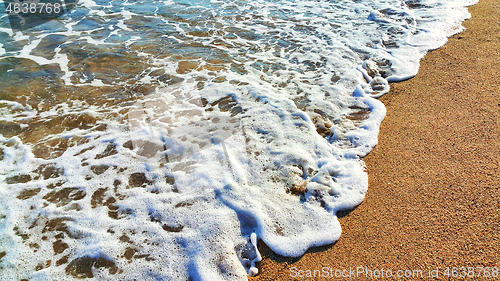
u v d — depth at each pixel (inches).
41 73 174.6
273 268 85.4
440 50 181.2
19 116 142.9
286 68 177.3
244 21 240.8
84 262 86.7
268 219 96.3
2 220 98.3
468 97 139.0
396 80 160.9
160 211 99.7
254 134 130.6
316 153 121.1
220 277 82.7
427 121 130.1
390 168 111.8
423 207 95.8
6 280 82.5
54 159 121.0
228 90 159.5
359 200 101.5
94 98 155.6
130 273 83.6
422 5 243.4
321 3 269.3
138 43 208.5
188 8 267.9
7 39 213.2
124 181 111.5
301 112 141.0
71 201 104.4
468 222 88.8
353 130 131.4
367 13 242.1
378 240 89.0
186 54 195.0
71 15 254.2
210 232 92.9
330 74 169.9
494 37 182.7
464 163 107.8
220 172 112.6
